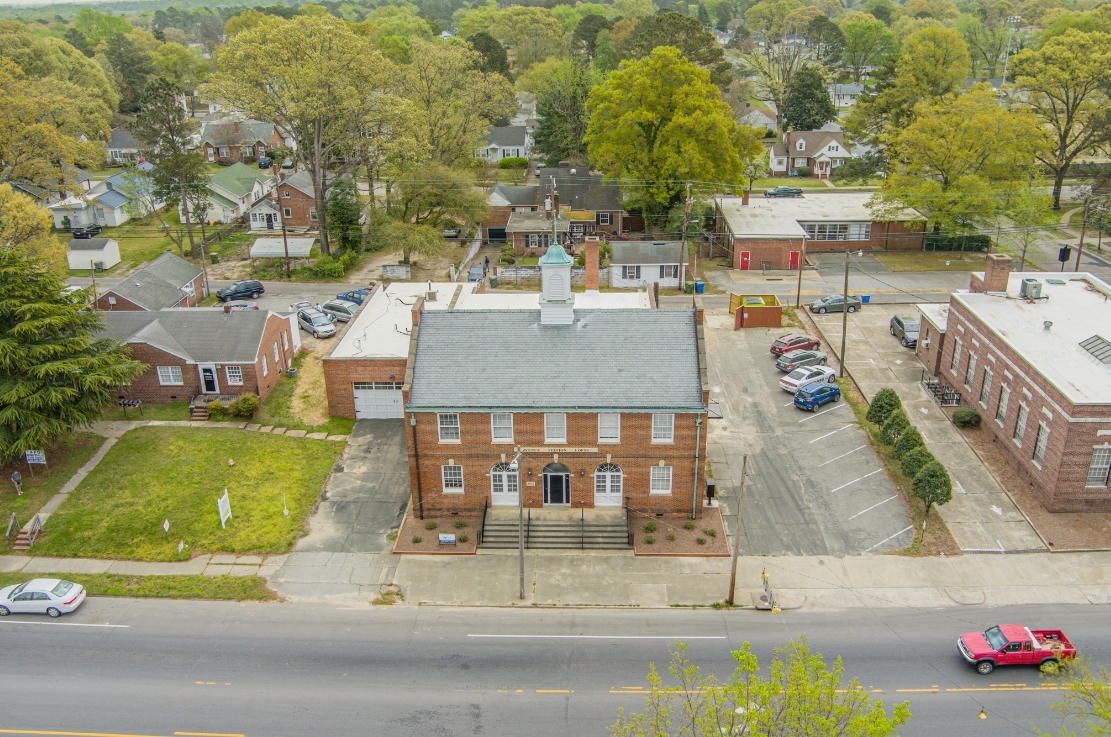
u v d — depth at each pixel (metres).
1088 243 84.38
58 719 30.53
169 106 84.81
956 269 78.38
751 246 78.75
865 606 36.38
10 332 44.06
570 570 38.97
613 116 84.19
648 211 87.19
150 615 36.44
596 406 40.25
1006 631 32.44
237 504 43.84
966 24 184.25
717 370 58.25
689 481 41.53
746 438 49.56
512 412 40.38
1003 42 171.50
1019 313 50.62
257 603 37.12
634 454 41.03
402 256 85.19
